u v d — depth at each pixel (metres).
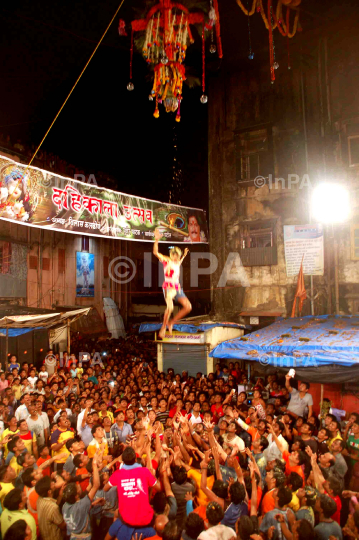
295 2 8.17
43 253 22.30
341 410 9.86
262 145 17.03
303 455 6.18
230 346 10.82
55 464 7.55
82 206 15.05
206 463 5.52
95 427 7.31
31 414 8.66
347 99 15.27
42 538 5.12
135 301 30.53
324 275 15.32
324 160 15.52
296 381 13.09
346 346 9.23
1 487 5.51
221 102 17.91
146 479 5.19
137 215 16.91
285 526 4.61
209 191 18.06
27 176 13.27
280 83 16.73
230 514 4.97
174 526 4.47
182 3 6.34
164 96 6.42
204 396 10.15
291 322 13.74
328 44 15.60
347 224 14.98
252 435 7.78
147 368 15.17
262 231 16.83
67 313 14.51
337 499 5.32
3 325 12.29
